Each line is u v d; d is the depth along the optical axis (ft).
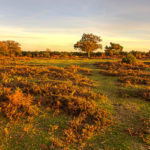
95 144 13.16
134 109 21.76
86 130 15.01
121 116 19.35
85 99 23.93
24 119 17.07
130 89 32.45
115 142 13.53
